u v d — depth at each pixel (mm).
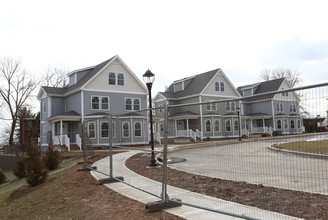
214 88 35031
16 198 9211
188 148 6805
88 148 11703
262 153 4938
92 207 5922
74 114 25641
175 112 36719
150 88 12133
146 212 5238
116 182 8297
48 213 6148
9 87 37812
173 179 8539
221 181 7762
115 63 27922
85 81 26500
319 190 6148
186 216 4844
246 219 4246
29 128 36000
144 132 27484
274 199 5602
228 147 5430
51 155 15594
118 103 27578
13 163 25000
